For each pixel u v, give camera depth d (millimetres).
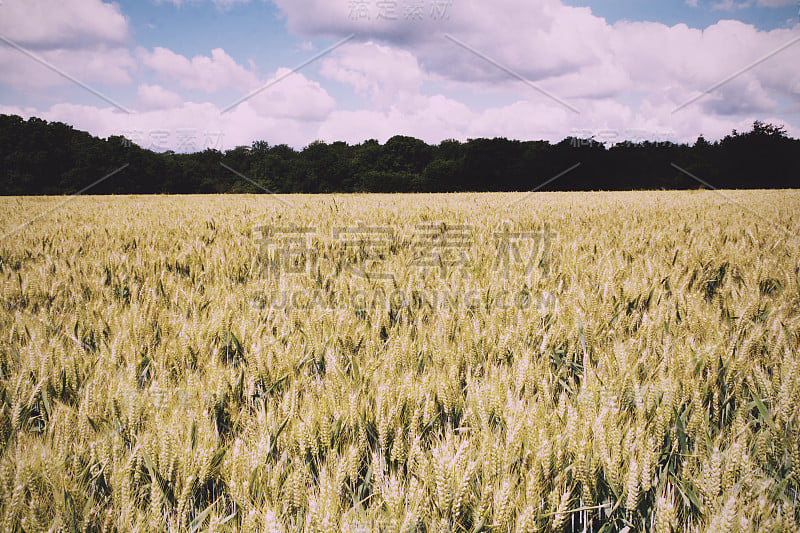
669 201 15102
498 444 1505
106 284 4012
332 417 1729
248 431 1736
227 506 1485
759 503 1308
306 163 62875
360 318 2943
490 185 57500
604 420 1623
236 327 2586
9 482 1343
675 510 1349
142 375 2188
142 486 1454
